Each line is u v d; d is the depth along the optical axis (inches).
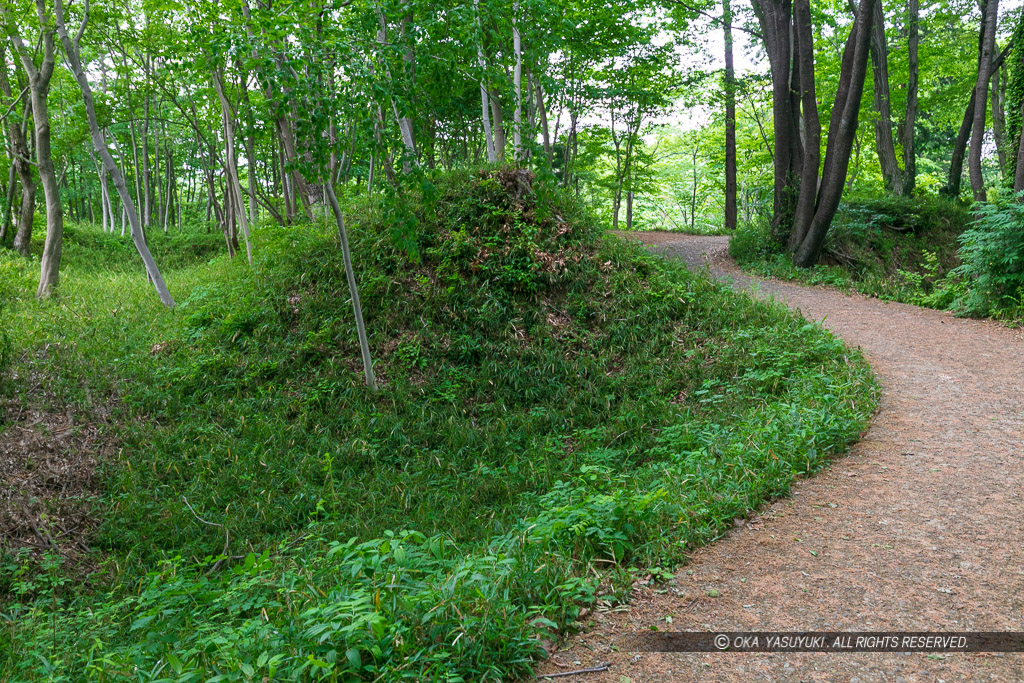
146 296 538.6
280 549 233.3
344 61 283.0
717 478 212.2
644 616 146.9
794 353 347.6
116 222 1510.8
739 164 1364.4
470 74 330.6
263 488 287.3
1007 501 196.5
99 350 392.5
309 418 337.7
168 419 335.0
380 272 420.5
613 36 791.1
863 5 533.6
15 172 828.6
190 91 722.8
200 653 129.6
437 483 293.6
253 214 1042.7
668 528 182.2
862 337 406.3
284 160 569.6
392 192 324.5
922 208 771.4
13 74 721.0
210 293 483.2
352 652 116.2
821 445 239.1
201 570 233.6
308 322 398.3
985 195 767.1
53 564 236.7
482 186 473.4
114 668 141.6
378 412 342.6
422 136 331.9
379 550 152.8
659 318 414.6
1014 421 263.0
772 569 165.8
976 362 347.6
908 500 201.0
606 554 172.9
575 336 402.9
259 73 271.9
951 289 490.3
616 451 298.5
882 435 256.1
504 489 279.3
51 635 180.7
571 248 455.8
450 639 127.1
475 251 432.8
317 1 319.0
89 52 839.7
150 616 160.4
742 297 448.5
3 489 266.2
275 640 128.6
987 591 152.4
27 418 313.7
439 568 168.9
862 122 1093.8
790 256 660.7
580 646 136.4
